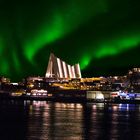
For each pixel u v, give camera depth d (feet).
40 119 390.01
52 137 260.42
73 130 303.89
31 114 452.76
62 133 283.18
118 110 597.52
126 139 261.85
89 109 607.37
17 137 257.14
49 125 334.65
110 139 260.42
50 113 479.00
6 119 382.63
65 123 356.38
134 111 572.92
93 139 257.96
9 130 293.23
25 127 314.55
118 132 299.99
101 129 317.63
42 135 268.62
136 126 347.36
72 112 511.81
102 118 424.05
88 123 363.76
